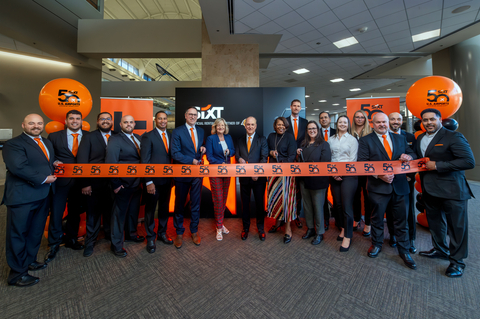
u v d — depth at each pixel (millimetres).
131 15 11398
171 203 3113
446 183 1656
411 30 4863
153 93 10156
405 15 4250
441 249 1872
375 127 1931
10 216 1526
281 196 2238
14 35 4996
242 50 4898
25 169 1493
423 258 1910
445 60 5914
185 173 2010
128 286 1529
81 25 5730
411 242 2055
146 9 11414
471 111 5445
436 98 1978
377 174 1814
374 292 1449
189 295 1433
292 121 2943
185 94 3143
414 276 1631
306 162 2055
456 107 1972
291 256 1955
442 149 1654
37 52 6039
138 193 2287
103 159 2123
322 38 5176
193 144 2201
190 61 16953
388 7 3982
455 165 1553
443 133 1694
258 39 4852
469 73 5422
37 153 1605
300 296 1415
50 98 2207
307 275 1654
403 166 1781
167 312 1284
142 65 14180
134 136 2338
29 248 1653
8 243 1519
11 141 1503
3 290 1483
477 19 4414
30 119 1593
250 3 3748
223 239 2346
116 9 10609
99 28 5719
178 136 2135
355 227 2633
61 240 2023
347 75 8367
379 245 1940
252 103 3188
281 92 3207
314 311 1282
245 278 1618
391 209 1906
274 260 1885
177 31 5621
